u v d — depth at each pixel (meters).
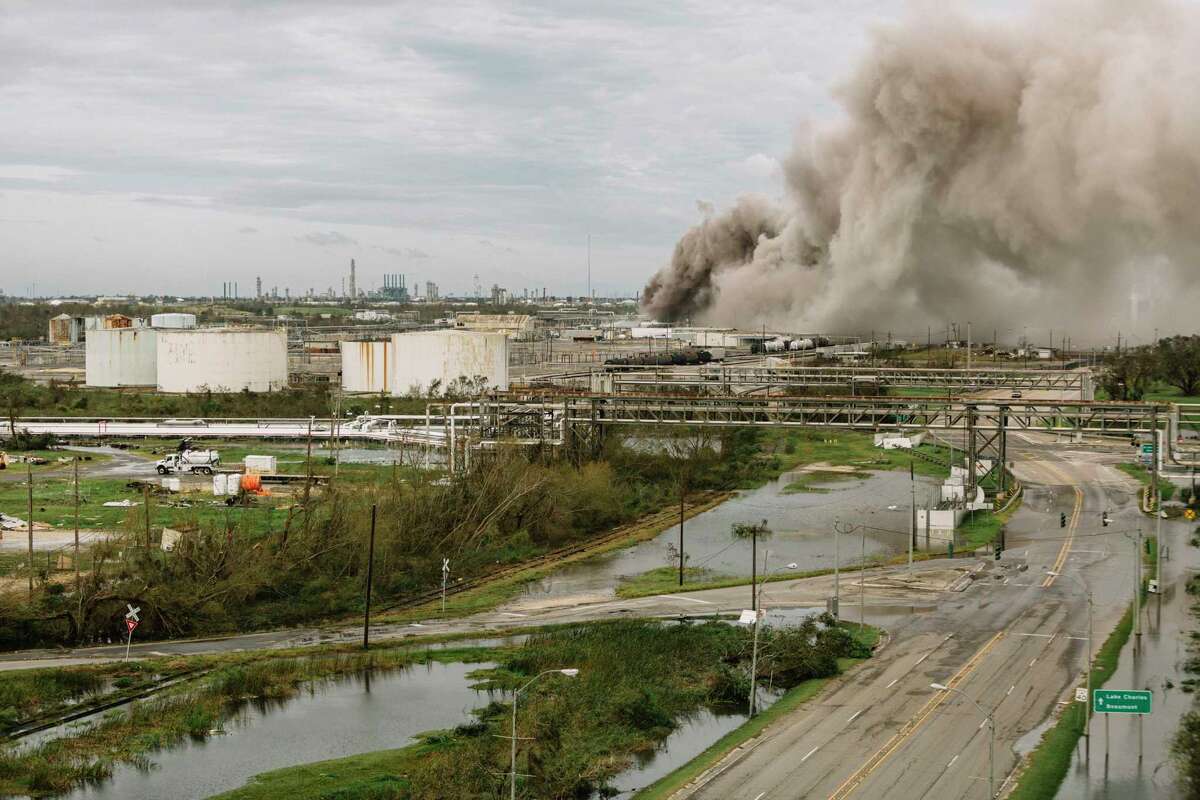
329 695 80.19
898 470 181.25
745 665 84.00
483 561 122.38
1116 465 182.75
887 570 115.25
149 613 95.88
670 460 175.00
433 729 73.00
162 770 66.44
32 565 106.62
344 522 115.88
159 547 112.06
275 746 70.38
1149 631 91.50
